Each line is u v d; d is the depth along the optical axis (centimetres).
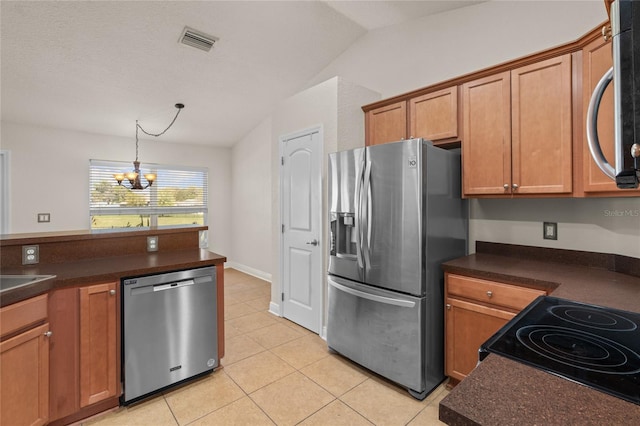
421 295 202
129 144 502
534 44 225
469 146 223
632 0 61
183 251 258
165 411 191
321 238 295
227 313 360
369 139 295
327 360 254
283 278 346
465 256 238
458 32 268
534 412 57
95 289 178
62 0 250
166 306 204
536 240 225
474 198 244
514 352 82
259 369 239
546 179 190
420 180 201
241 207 576
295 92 433
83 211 460
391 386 218
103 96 379
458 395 63
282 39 336
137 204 508
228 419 184
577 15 206
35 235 216
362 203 230
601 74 162
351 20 315
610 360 77
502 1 241
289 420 184
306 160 313
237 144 584
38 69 317
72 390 172
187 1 271
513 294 178
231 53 345
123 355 190
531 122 195
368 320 229
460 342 203
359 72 350
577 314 113
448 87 235
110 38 294
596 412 57
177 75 364
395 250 213
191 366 215
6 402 140
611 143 147
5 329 139
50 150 435
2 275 172
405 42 306
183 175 556
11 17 256
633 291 146
